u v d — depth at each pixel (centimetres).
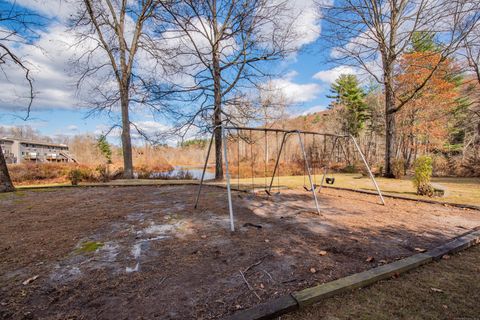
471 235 297
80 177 1008
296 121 3027
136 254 257
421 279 202
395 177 1052
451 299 173
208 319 152
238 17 988
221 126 390
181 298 175
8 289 190
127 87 1179
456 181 937
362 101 2491
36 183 1268
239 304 167
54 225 369
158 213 444
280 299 166
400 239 295
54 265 232
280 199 582
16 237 314
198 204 528
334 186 798
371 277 195
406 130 1770
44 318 155
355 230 332
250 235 315
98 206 513
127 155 1173
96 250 269
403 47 999
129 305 168
